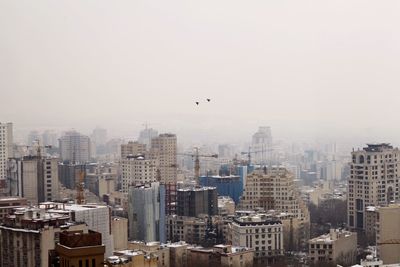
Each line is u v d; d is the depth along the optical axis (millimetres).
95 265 143500
